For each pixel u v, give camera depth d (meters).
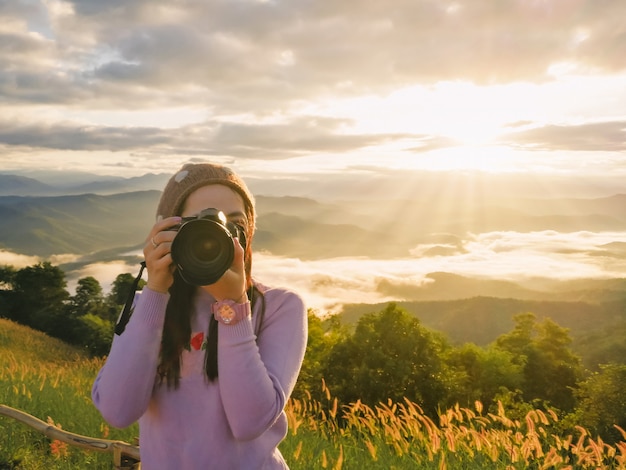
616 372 54.09
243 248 1.50
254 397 1.42
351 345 36.06
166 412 1.53
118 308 119.06
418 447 3.97
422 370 35.00
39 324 99.38
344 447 4.06
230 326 1.43
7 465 4.27
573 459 3.68
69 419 5.40
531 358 83.75
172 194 1.56
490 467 3.59
